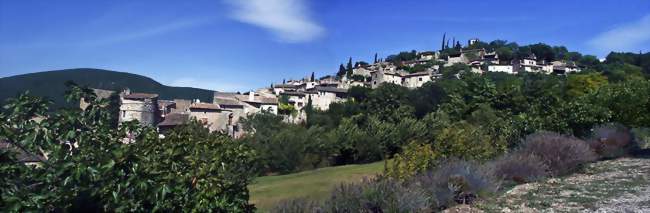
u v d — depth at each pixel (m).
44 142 4.19
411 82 110.19
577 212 7.68
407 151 12.01
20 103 4.32
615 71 82.31
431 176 9.45
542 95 46.09
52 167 3.95
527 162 11.82
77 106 4.58
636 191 9.47
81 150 4.18
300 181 20.12
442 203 8.48
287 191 16.58
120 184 4.02
